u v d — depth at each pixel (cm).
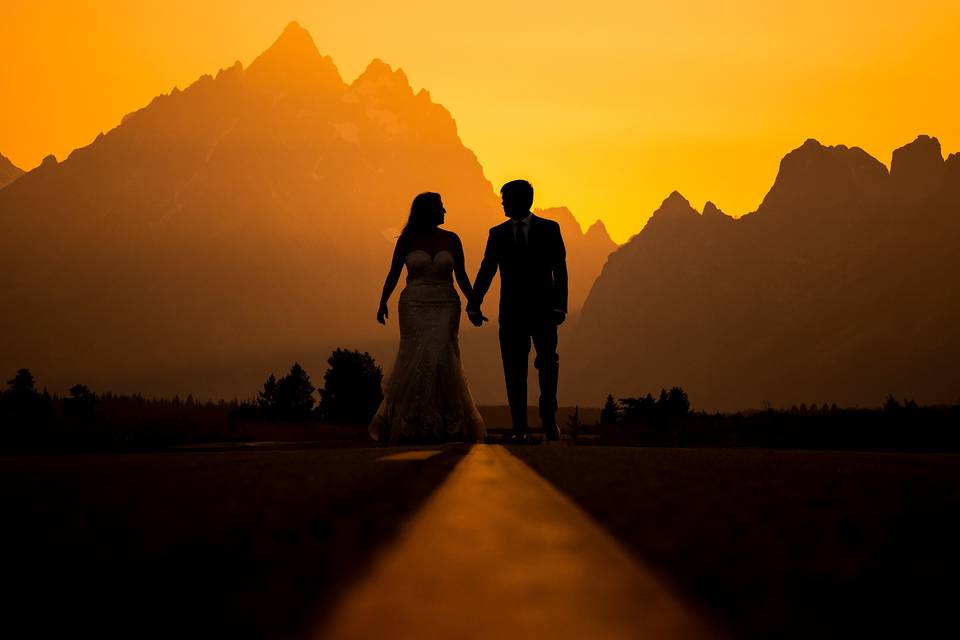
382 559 260
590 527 320
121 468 589
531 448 838
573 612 195
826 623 190
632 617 191
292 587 224
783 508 381
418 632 179
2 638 185
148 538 304
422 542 289
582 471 542
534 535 303
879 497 429
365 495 411
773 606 203
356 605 202
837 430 1532
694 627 183
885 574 244
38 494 436
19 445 1281
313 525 325
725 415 1770
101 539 304
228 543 291
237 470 555
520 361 1203
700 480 496
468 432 1287
